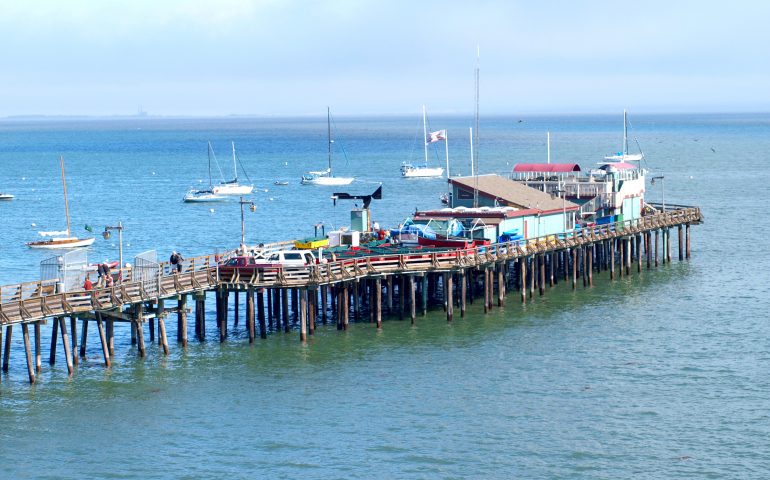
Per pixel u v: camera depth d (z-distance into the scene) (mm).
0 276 106250
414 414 58938
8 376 65125
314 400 61094
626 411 59438
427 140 155750
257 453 53875
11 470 51844
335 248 83438
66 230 140000
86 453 53812
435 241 84125
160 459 53156
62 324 63875
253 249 80250
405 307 83250
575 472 51562
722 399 61406
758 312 82438
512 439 55469
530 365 67750
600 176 108062
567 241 88688
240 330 77188
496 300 85938
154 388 62938
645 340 73938
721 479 50781
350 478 51031
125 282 68375
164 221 152250
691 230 130000
